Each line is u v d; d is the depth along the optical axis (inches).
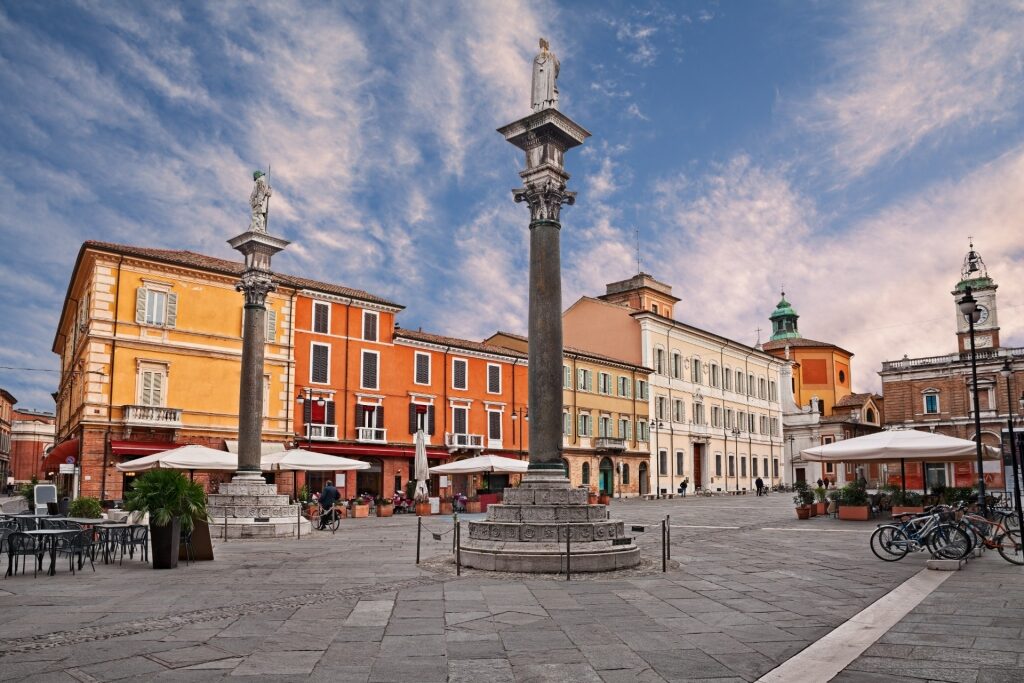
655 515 1434.5
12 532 580.4
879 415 3718.0
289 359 1788.9
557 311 659.4
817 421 3454.7
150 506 609.0
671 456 2763.3
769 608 433.7
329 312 1893.5
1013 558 632.4
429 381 2076.8
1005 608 423.5
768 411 3435.0
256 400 1003.3
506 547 589.3
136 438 1550.2
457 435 2089.1
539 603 448.1
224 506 956.0
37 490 1102.4
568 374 2368.4
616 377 2564.0
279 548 783.7
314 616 408.5
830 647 339.6
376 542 860.0
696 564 634.2
